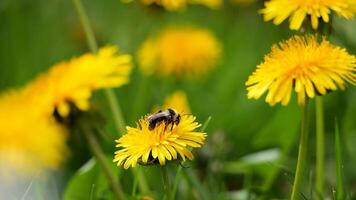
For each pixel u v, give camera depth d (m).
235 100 0.88
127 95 0.90
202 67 0.92
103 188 0.64
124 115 0.88
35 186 0.63
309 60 0.48
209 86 0.93
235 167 0.70
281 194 0.71
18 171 0.65
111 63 0.62
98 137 0.62
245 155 0.79
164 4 0.75
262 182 0.72
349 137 0.75
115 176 0.64
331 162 0.76
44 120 0.62
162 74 0.92
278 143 0.72
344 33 0.81
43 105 0.60
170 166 0.71
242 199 0.66
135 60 0.94
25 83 0.97
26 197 0.64
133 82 0.91
